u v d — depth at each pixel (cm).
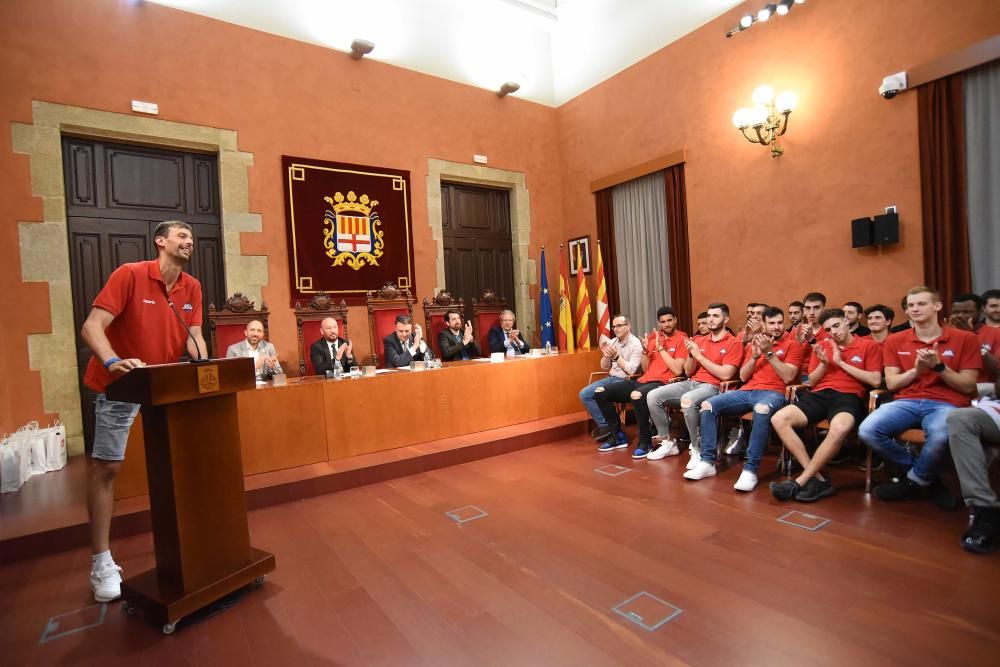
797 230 461
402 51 594
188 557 196
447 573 226
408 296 557
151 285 226
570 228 705
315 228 528
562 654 166
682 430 454
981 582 195
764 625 176
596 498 311
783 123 463
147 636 189
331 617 196
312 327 493
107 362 201
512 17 677
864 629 170
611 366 461
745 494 305
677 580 210
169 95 459
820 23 438
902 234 395
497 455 419
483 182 657
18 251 399
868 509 272
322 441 372
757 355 354
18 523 279
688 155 549
